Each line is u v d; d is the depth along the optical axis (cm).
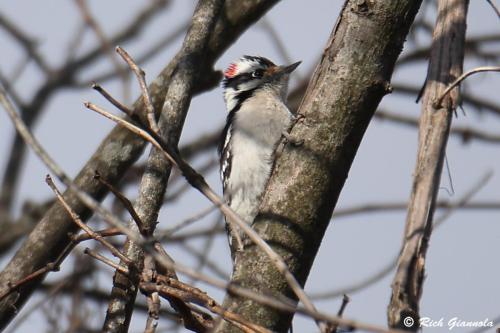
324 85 732
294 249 714
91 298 1084
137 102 1103
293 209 721
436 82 688
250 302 696
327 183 723
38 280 1038
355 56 725
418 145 657
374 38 723
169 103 803
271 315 693
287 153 735
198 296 694
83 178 1088
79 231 1066
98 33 844
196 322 725
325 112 727
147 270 717
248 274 706
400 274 577
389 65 727
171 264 562
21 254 1038
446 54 701
